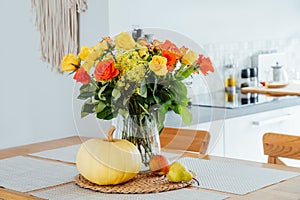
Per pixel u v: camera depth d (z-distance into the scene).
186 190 2.05
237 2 4.87
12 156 2.68
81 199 1.98
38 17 3.64
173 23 4.21
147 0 3.91
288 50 5.43
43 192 2.08
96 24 3.53
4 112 3.81
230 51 4.81
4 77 3.79
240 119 4.24
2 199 2.10
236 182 2.13
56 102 3.64
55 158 2.62
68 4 3.52
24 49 3.72
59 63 3.58
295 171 2.29
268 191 2.01
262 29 5.14
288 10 5.43
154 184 2.09
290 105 4.65
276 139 2.65
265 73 5.03
